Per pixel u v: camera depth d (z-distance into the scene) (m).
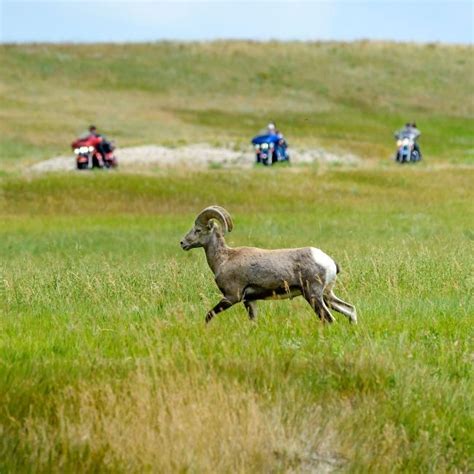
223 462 30.52
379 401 34.03
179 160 165.12
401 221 112.56
